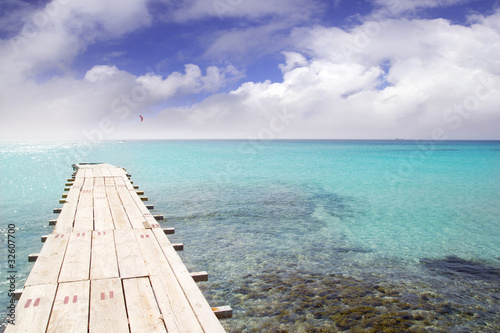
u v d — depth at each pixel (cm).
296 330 673
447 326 692
